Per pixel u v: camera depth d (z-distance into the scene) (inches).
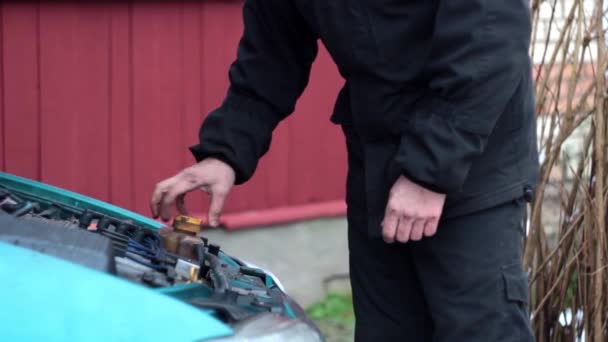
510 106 106.0
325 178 211.8
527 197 108.7
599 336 130.0
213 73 199.6
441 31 97.2
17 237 78.7
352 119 112.7
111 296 68.6
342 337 196.7
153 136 195.8
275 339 73.8
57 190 109.4
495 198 105.7
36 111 185.9
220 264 91.7
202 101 199.5
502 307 106.2
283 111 121.0
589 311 131.3
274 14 117.3
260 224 205.3
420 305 116.5
